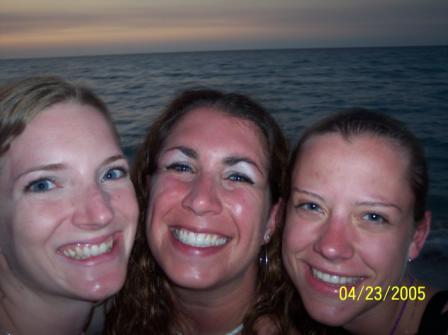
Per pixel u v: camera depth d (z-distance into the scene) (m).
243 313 0.50
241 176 0.45
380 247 0.39
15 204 0.35
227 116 0.46
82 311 0.42
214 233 0.43
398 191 0.39
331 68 5.97
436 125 2.66
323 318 0.42
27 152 0.34
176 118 0.48
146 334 0.52
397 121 0.43
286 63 7.04
